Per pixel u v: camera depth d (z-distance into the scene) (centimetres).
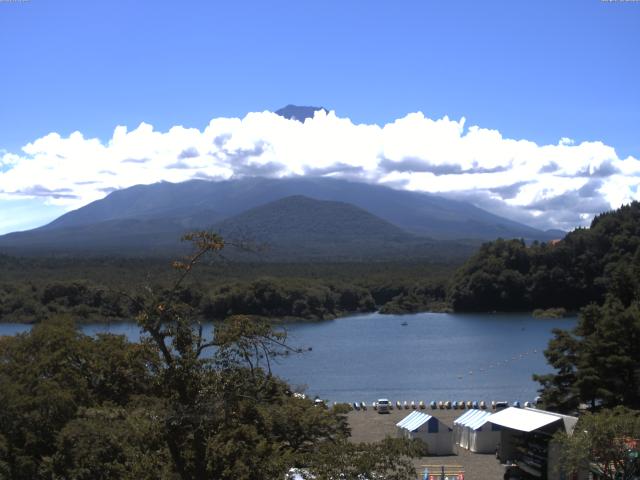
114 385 4231
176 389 2666
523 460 5503
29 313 17000
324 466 2691
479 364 13138
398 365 13062
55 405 3666
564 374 7038
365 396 10312
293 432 4038
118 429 3094
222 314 16412
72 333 4569
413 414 7131
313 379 11719
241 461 2672
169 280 3194
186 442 2691
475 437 6631
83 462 3200
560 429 4941
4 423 3612
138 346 2692
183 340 2667
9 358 4559
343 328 19488
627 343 6750
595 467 4444
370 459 2667
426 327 19525
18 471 3394
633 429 4159
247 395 2680
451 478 5419
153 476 2695
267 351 2741
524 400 9881
